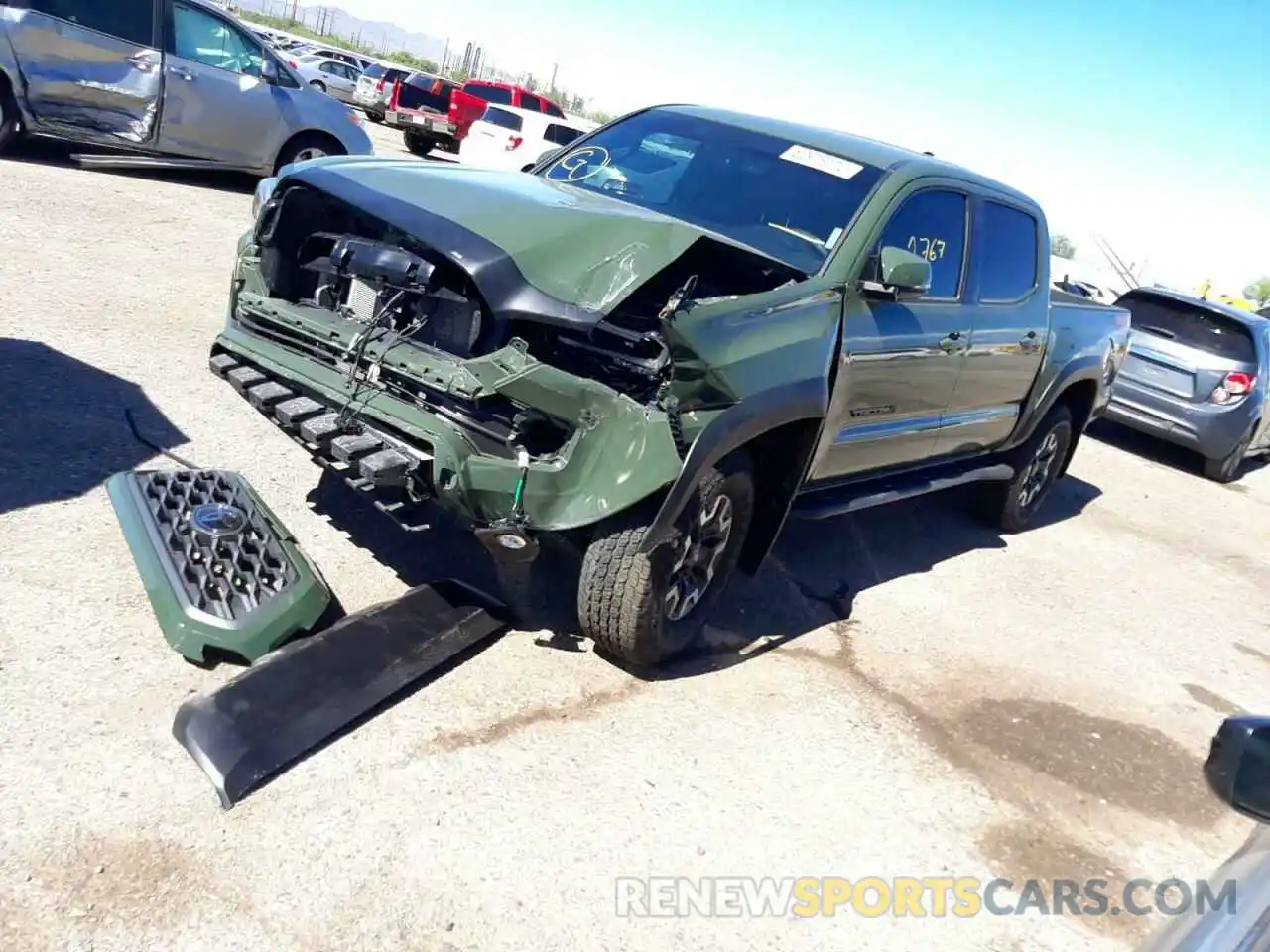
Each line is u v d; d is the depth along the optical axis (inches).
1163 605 247.3
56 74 359.3
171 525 143.6
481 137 788.0
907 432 198.2
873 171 184.4
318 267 154.2
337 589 152.4
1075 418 279.0
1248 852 74.9
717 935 107.6
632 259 132.0
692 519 142.9
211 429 194.2
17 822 99.5
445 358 134.7
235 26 401.7
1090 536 295.3
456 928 100.0
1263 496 428.5
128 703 118.7
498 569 169.6
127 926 91.6
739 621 178.7
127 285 263.9
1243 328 412.2
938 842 132.2
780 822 127.6
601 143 203.5
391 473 128.5
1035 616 218.8
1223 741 67.5
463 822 113.7
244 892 98.0
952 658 186.5
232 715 116.6
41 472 162.7
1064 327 249.0
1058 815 145.1
